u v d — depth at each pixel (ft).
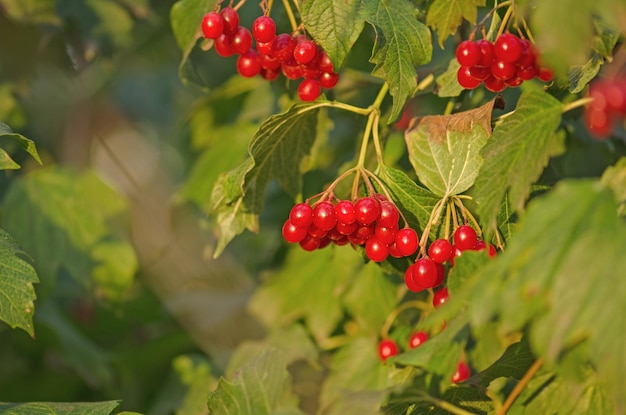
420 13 3.90
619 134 4.30
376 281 4.35
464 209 3.81
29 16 4.64
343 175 3.81
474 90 4.06
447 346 3.67
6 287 3.78
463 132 3.81
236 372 3.96
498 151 3.70
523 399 3.76
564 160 4.26
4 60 4.70
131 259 4.66
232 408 3.93
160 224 6.34
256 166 3.94
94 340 5.17
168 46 5.25
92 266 4.64
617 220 3.50
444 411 3.84
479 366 4.03
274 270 4.55
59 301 5.01
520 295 3.51
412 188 3.82
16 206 4.63
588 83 3.91
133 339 5.30
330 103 3.89
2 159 3.79
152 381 4.86
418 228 3.83
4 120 4.70
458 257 3.69
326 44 3.79
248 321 5.14
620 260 3.47
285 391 3.99
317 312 4.49
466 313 3.67
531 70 3.78
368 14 3.79
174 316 5.22
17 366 4.81
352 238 3.79
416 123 3.84
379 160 3.84
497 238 3.77
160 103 6.44
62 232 4.64
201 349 4.92
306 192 4.45
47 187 4.66
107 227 4.67
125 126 6.30
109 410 3.83
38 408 3.84
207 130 4.75
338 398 4.24
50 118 5.51
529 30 3.80
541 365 3.76
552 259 3.49
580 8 3.54
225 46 3.95
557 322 3.48
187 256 5.96
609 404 3.73
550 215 3.51
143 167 6.48
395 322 4.36
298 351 4.43
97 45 4.74
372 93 4.27
